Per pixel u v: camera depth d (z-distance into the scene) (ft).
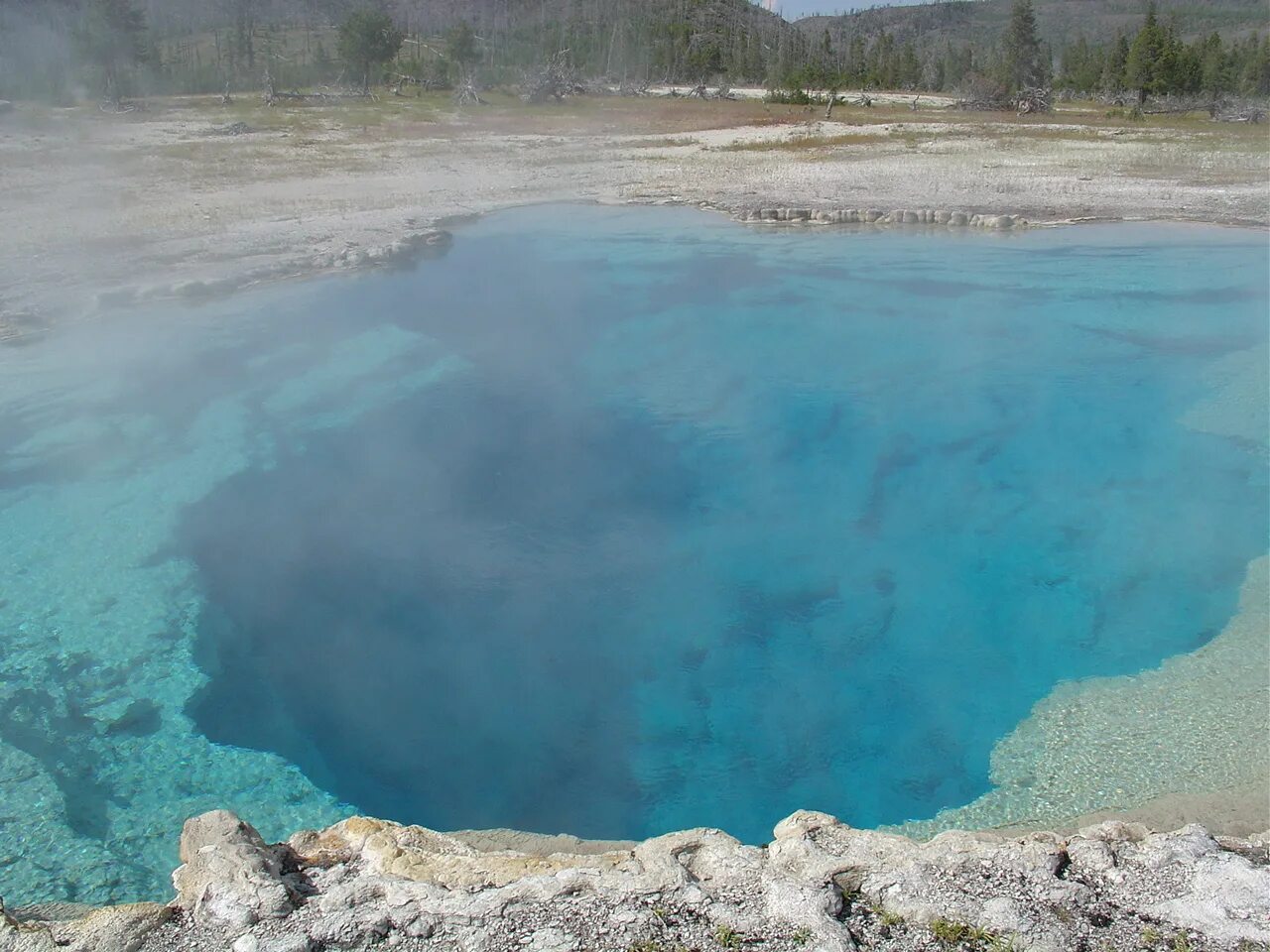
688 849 12.44
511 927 10.98
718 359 35.91
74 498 24.93
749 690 19.74
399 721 18.51
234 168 64.90
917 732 18.26
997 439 30.22
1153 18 116.67
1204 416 31.14
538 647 20.99
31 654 19.29
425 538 24.72
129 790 16.12
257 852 12.38
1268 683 18.88
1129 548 24.47
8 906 13.52
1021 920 10.96
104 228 46.85
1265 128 91.15
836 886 11.66
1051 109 115.44
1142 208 53.72
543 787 17.20
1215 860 11.88
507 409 31.81
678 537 25.29
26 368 31.91
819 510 26.58
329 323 37.60
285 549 23.77
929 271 45.34
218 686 18.98
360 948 10.82
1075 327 38.22
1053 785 16.52
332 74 136.67
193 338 35.17
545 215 55.67
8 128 81.41
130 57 110.42
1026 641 20.99
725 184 62.49
